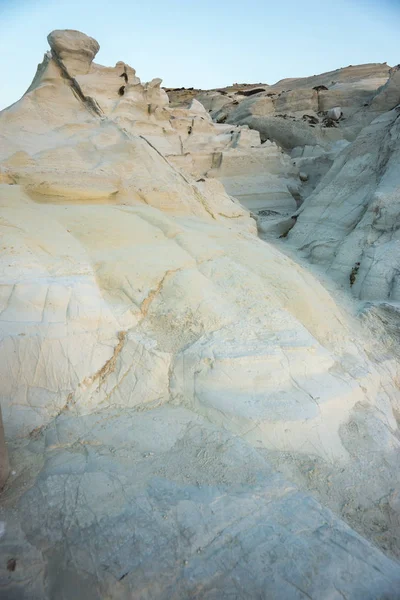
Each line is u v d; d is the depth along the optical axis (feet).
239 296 20.03
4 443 11.76
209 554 10.05
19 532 10.21
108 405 15.21
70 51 38.65
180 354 16.62
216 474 12.56
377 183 35.78
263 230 42.91
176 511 11.10
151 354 16.44
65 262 18.71
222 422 14.62
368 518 12.80
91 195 24.85
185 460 13.03
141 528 10.52
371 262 29.01
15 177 24.18
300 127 68.54
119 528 10.46
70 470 12.18
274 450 14.01
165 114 51.83
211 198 35.50
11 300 15.87
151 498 11.46
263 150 56.08
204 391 15.43
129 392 15.62
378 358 21.84
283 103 75.77
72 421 14.20
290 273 23.44
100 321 16.71
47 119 35.09
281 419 14.39
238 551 10.17
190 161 49.62
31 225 20.25
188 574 9.55
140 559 9.75
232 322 18.33
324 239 35.45
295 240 39.34
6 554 9.64
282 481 12.52
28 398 14.48
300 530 10.94
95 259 20.11
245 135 57.57
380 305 25.44
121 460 12.82
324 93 74.08
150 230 23.22
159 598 9.09
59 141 32.24
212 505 11.41
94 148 31.17
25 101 35.06
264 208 51.75
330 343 20.53
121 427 14.15
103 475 12.09
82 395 15.07
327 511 11.78
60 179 24.45
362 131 40.78
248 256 24.06
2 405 14.10
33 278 16.89
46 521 10.53
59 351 15.33
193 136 56.70
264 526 10.94
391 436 15.94
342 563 10.08
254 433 14.17
